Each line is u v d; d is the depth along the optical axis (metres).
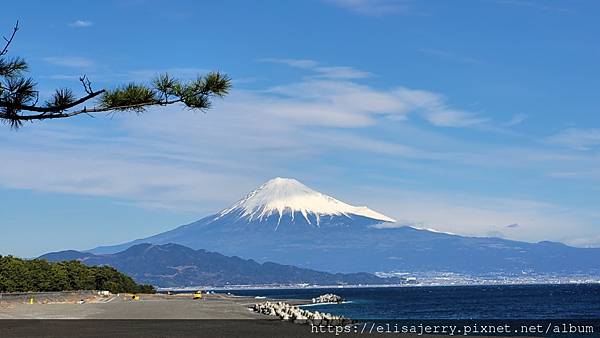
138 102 11.54
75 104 11.09
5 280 120.62
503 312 108.56
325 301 169.62
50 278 138.12
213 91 11.88
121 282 187.75
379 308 130.12
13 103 10.66
